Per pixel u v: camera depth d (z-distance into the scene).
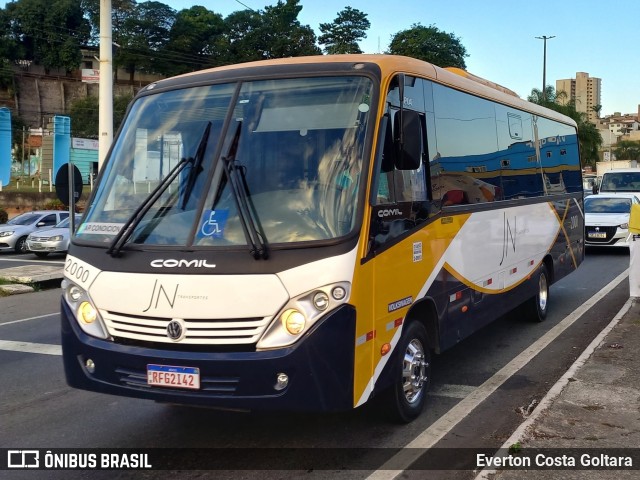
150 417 6.03
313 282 4.37
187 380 4.46
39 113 109.19
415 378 5.72
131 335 4.68
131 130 5.56
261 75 5.30
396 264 5.12
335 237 4.50
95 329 4.85
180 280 4.54
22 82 113.00
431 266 5.84
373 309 4.75
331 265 4.41
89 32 121.88
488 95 7.74
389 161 5.10
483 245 7.25
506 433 5.44
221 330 4.44
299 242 4.48
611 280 14.09
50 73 119.25
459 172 6.68
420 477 4.63
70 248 5.20
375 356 4.82
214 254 4.55
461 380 7.00
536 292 9.53
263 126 5.03
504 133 8.23
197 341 4.47
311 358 4.32
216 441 5.40
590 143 60.41
